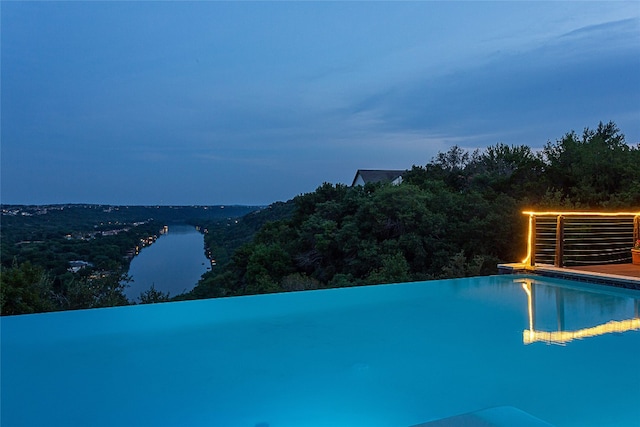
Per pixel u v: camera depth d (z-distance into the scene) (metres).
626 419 2.75
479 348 4.12
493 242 18.48
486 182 24.55
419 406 2.97
